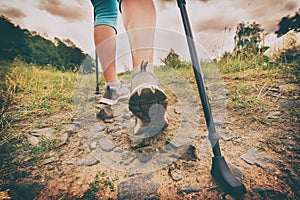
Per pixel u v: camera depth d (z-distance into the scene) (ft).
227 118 5.34
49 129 5.32
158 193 3.17
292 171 3.37
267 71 8.10
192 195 3.07
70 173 3.74
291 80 6.86
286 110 5.21
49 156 4.23
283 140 4.18
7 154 4.27
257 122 4.98
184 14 3.44
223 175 3.08
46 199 3.20
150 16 3.71
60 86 9.08
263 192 3.00
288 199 2.88
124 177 3.56
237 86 7.16
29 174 3.72
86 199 3.17
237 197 2.93
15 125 5.48
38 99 7.41
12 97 7.02
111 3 4.74
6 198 3.18
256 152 3.94
